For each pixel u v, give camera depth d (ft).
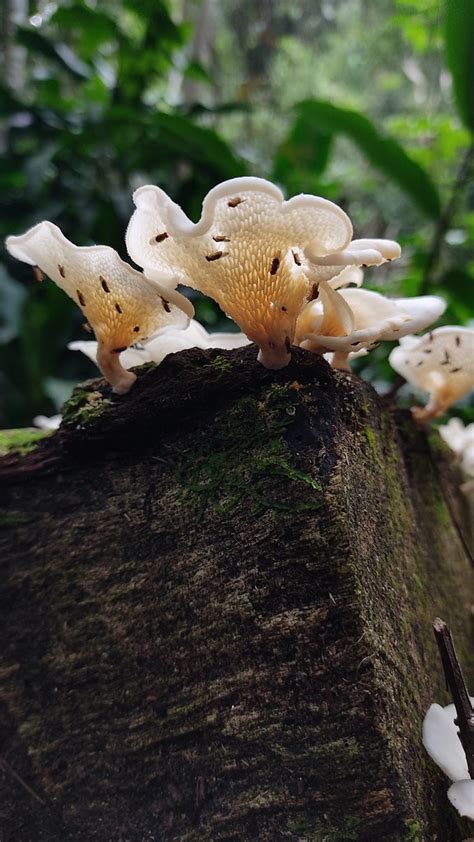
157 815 0.44
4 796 0.45
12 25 2.06
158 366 0.49
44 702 0.46
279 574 0.43
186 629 0.45
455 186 1.42
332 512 0.43
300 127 1.73
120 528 0.48
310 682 0.42
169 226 0.38
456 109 1.36
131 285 0.44
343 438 0.47
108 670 0.46
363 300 0.54
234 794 0.42
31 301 1.45
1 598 0.48
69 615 0.47
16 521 0.49
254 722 0.43
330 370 0.48
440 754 0.45
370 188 2.82
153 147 1.57
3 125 2.01
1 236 1.57
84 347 0.63
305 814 0.41
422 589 0.62
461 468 0.95
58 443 0.50
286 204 0.37
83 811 0.45
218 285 0.42
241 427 0.47
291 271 0.42
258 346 0.48
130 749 0.45
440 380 0.72
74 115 1.63
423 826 0.41
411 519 0.66
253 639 0.43
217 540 0.45
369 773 0.40
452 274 1.37
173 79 3.04
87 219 1.58
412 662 0.51
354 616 0.42
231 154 1.46
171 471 0.48
